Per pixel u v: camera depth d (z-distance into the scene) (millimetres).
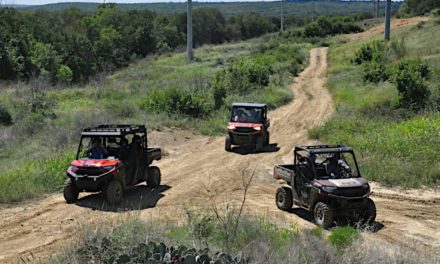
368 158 27781
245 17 175125
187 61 88312
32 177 24328
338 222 19031
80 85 72375
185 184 25578
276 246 14336
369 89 53812
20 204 21828
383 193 23594
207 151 34000
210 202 22234
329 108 50219
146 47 115750
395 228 18938
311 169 19875
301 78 72375
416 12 140000
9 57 70625
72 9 137375
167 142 36031
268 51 99375
